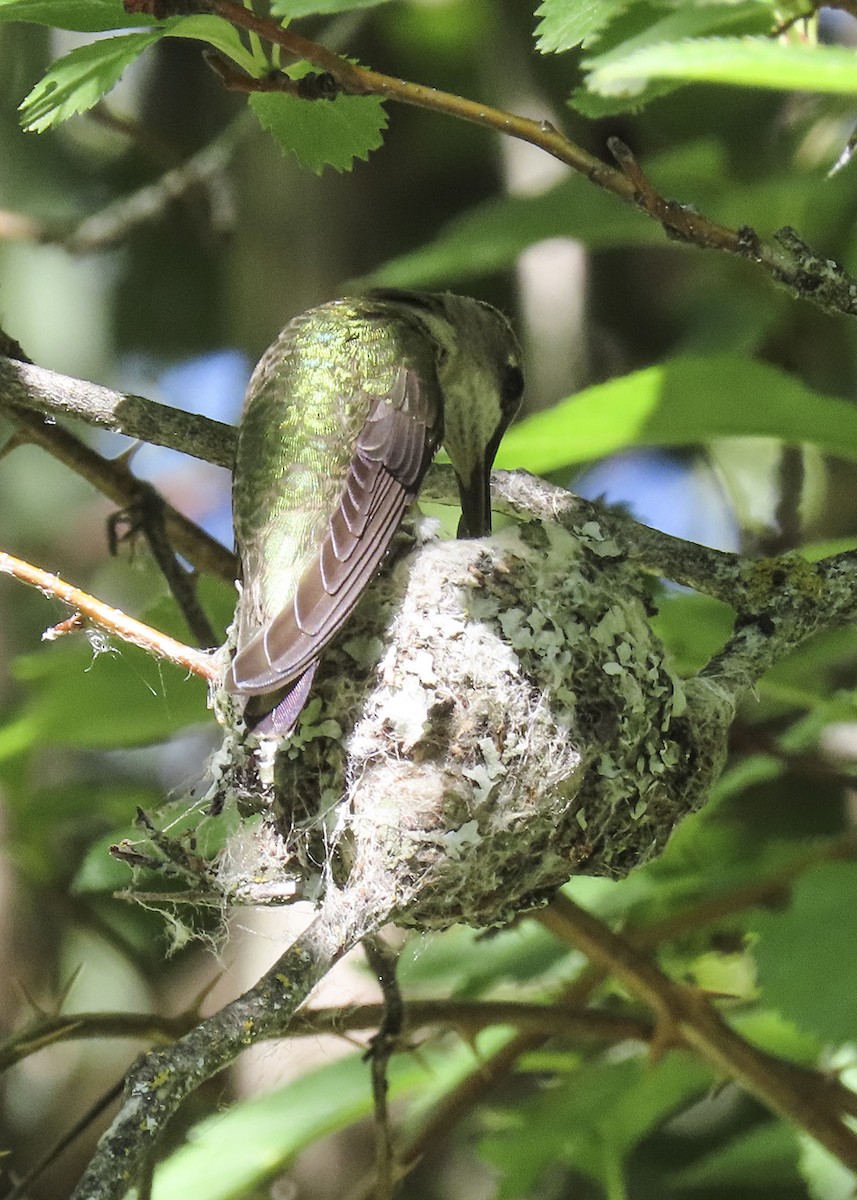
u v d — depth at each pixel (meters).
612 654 5.90
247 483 6.52
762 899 7.72
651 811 5.78
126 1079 3.92
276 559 6.20
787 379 6.05
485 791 5.52
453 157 12.25
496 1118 8.59
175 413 6.65
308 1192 9.65
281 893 5.34
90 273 13.79
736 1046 6.75
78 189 13.57
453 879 5.43
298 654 5.48
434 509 8.98
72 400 6.43
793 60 2.87
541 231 8.36
